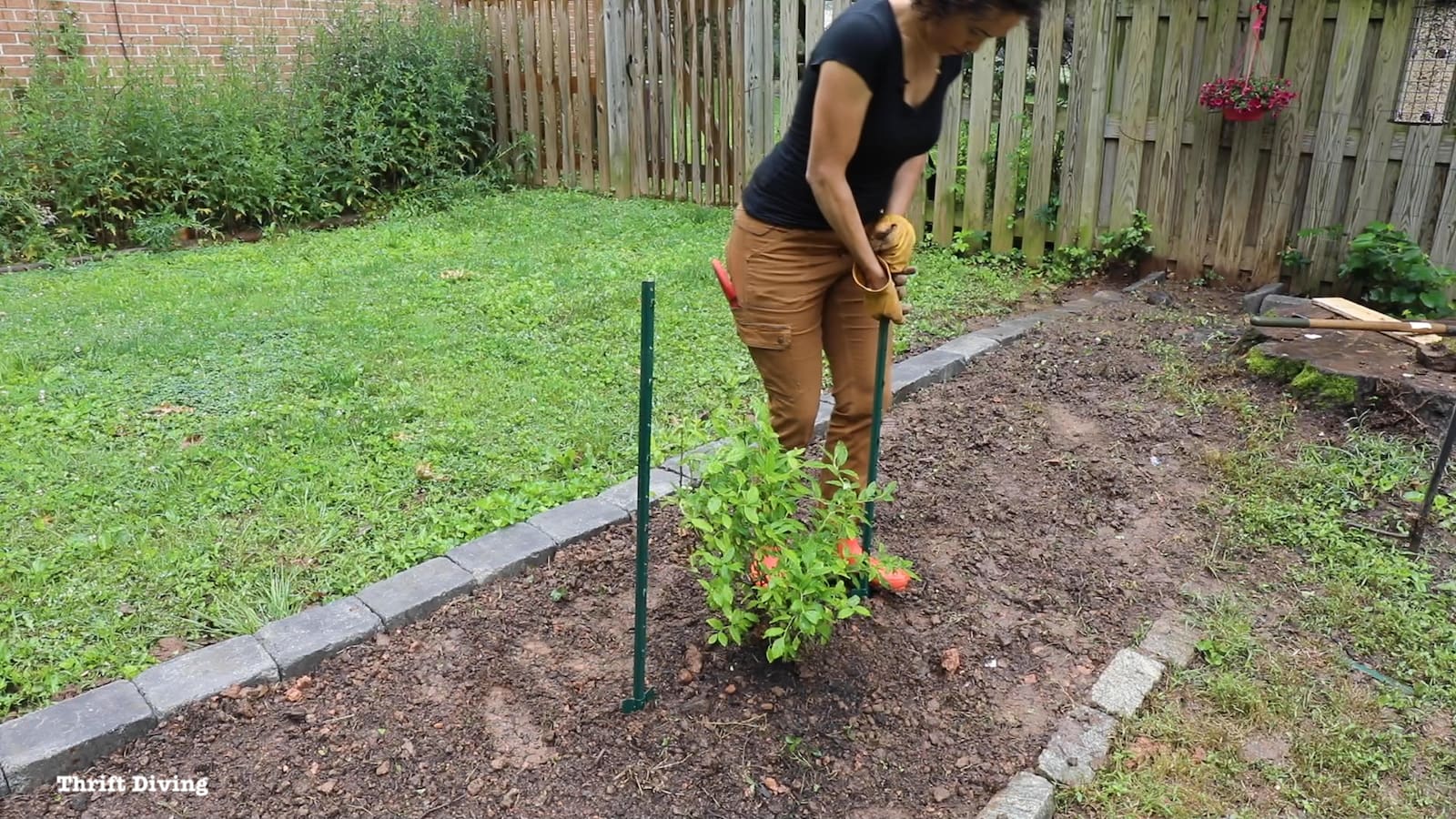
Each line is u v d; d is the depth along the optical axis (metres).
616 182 9.09
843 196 2.27
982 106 6.59
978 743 2.39
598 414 4.20
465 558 3.05
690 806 2.20
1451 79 5.16
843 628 2.78
